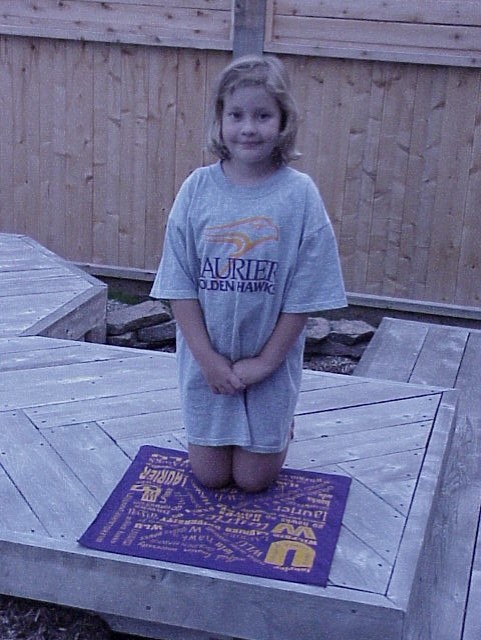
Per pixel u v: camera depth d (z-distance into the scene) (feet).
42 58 15.23
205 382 6.52
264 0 14.06
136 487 7.03
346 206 14.65
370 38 13.85
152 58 14.80
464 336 12.84
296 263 6.19
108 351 9.89
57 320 11.14
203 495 6.95
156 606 6.17
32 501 6.86
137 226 15.56
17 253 14.10
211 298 6.27
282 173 6.26
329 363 13.56
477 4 13.34
